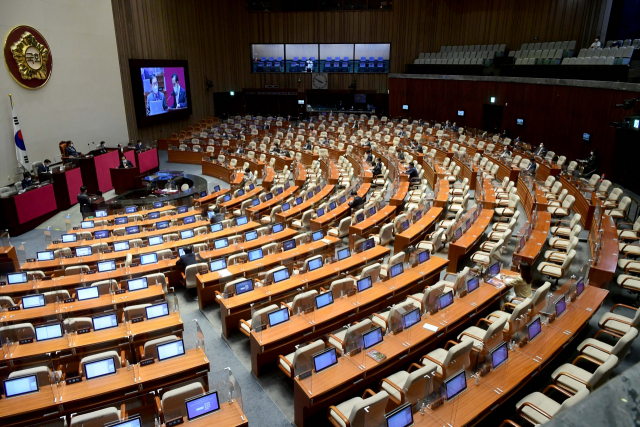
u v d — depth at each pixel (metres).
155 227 14.14
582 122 19.42
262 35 37.72
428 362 6.80
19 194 15.62
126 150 22.22
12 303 8.76
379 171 19.88
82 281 10.08
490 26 31.39
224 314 8.66
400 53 36.31
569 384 6.09
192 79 33.62
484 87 27.08
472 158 21.77
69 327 7.50
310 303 8.09
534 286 9.79
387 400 5.52
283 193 18.05
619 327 7.30
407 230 12.28
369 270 8.98
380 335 7.04
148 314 8.01
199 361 6.65
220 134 31.23
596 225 11.31
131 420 5.02
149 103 28.12
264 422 6.62
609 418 0.95
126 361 6.91
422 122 31.81
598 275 8.95
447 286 8.38
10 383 5.84
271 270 9.38
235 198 17.61
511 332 7.02
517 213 12.33
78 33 21.48
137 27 27.19
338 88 38.06
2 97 17.58
